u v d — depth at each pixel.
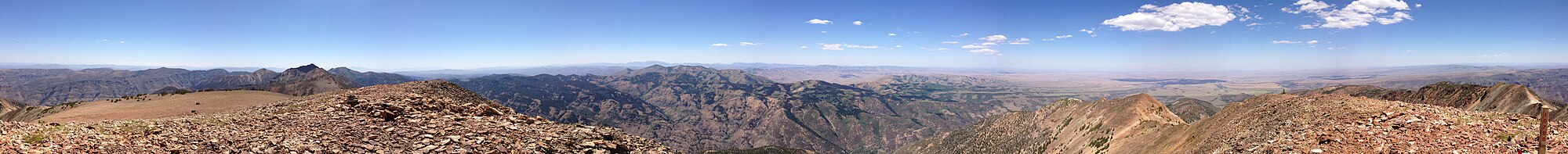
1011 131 149.38
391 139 29.94
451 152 27.92
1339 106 39.94
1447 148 27.23
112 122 28.70
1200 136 53.75
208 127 29.59
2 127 24.25
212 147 25.12
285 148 25.89
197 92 78.25
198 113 47.41
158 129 27.61
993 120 177.62
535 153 29.38
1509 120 29.70
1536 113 98.88
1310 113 39.91
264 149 25.31
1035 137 128.38
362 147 27.47
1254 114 50.16
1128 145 72.81
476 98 66.31
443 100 49.84
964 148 168.75
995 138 154.25
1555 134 26.56
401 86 61.50
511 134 33.78
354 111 39.56
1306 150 31.77
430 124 36.00
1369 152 28.88
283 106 42.75
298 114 37.47
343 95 51.41
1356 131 32.34
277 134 29.14
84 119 46.16
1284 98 51.91
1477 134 28.33
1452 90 146.38
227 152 24.56
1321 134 33.50
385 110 39.72
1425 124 31.06
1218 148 43.44
